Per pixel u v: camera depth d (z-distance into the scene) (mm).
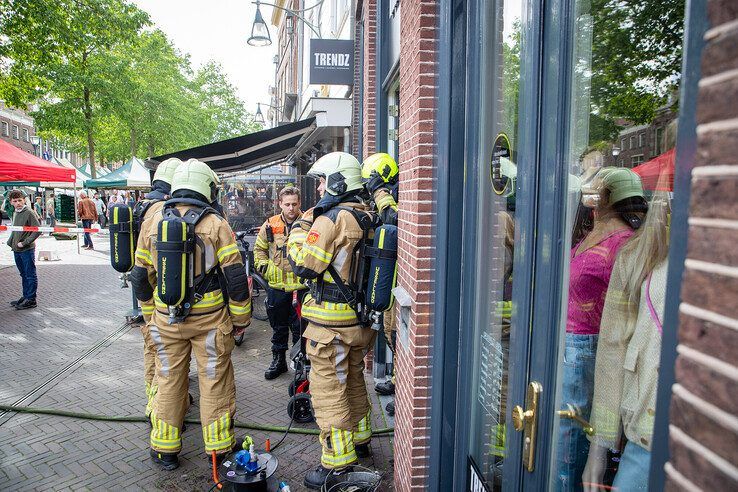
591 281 1446
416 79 2562
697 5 666
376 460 3547
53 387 4703
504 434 1830
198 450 3621
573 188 1416
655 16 1479
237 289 3244
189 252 3094
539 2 1439
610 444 1450
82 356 5598
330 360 3123
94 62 17750
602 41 1491
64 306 8023
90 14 11781
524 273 1536
